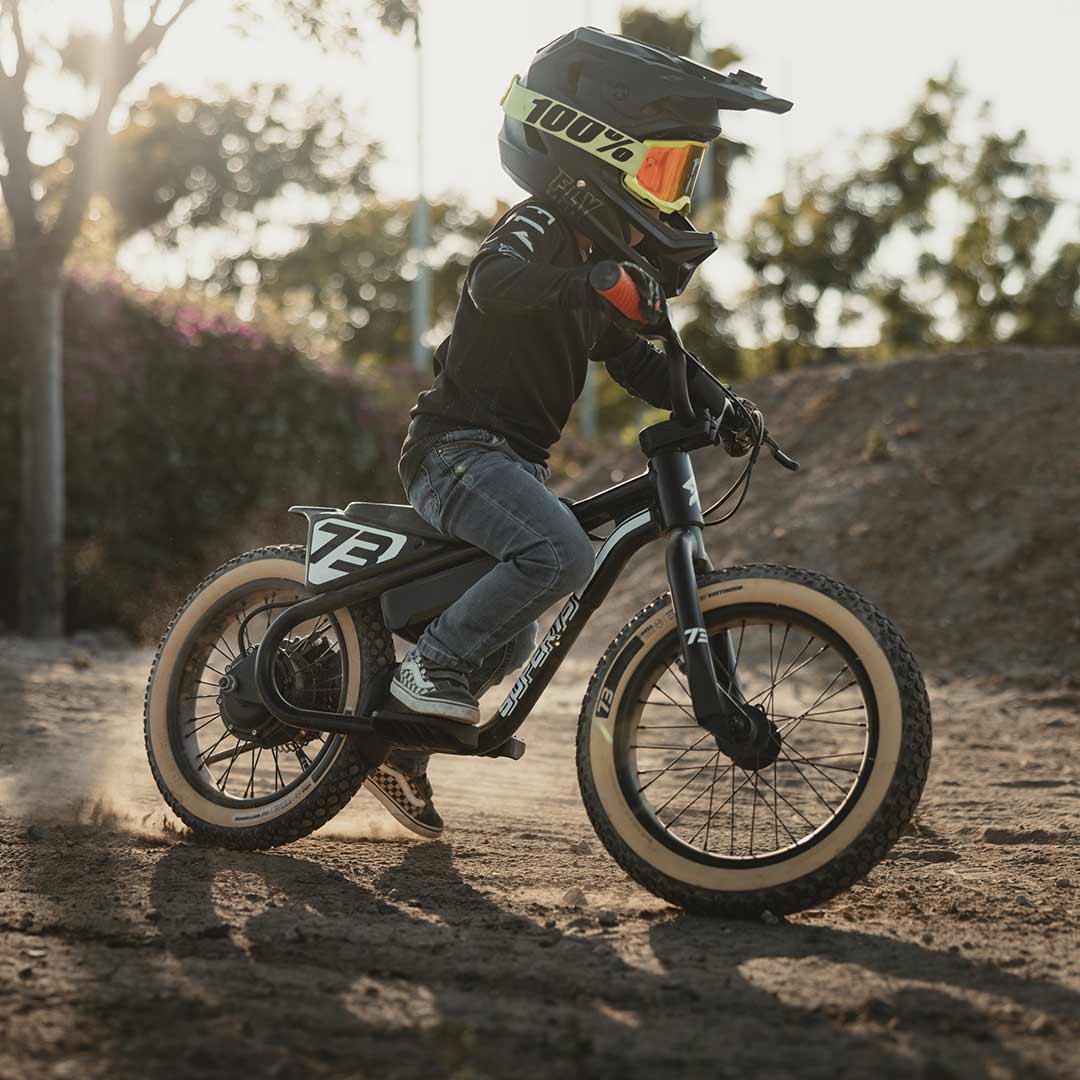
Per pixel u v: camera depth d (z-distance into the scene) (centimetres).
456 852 514
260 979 331
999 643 1255
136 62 1362
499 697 1008
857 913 420
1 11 1364
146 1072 269
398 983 333
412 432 464
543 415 454
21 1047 279
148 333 1714
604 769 439
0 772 634
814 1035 298
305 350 1900
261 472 1786
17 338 1573
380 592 484
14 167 1409
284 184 4794
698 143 447
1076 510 1411
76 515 1609
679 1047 289
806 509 1521
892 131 3469
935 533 1430
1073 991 332
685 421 448
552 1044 289
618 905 432
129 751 709
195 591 538
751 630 1228
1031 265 3719
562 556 436
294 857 491
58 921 381
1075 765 776
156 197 4712
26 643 1352
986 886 462
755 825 581
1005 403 1636
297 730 505
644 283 400
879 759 402
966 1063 279
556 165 441
